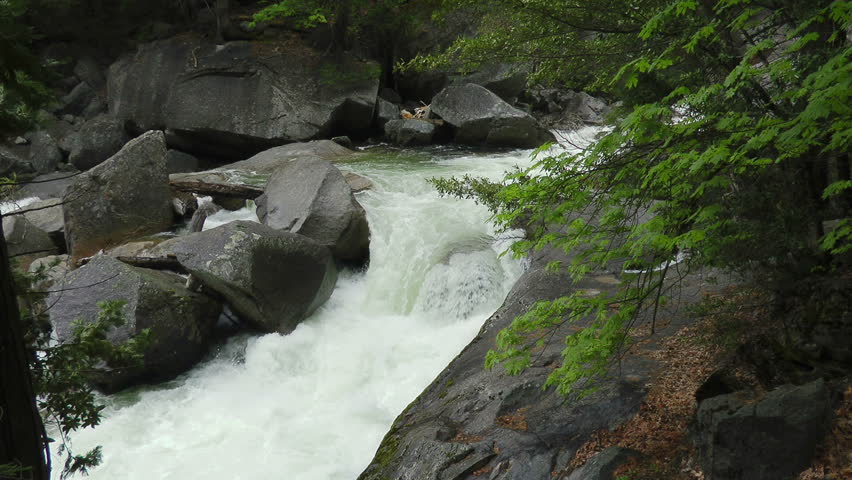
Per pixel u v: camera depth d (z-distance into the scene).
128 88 22.75
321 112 21.53
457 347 10.26
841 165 5.75
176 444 8.70
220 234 10.87
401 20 23.02
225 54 22.38
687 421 5.82
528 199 4.98
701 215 4.33
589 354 5.04
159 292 10.39
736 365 6.18
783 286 6.27
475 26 23.58
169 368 10.39
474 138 20.88
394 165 17.55
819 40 5.31
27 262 13.41
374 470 6.82
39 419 3.70
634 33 8.15
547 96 24.12
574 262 5.17
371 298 12.32
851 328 5.53
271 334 11.00
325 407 9.44
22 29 3.16
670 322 7.82
